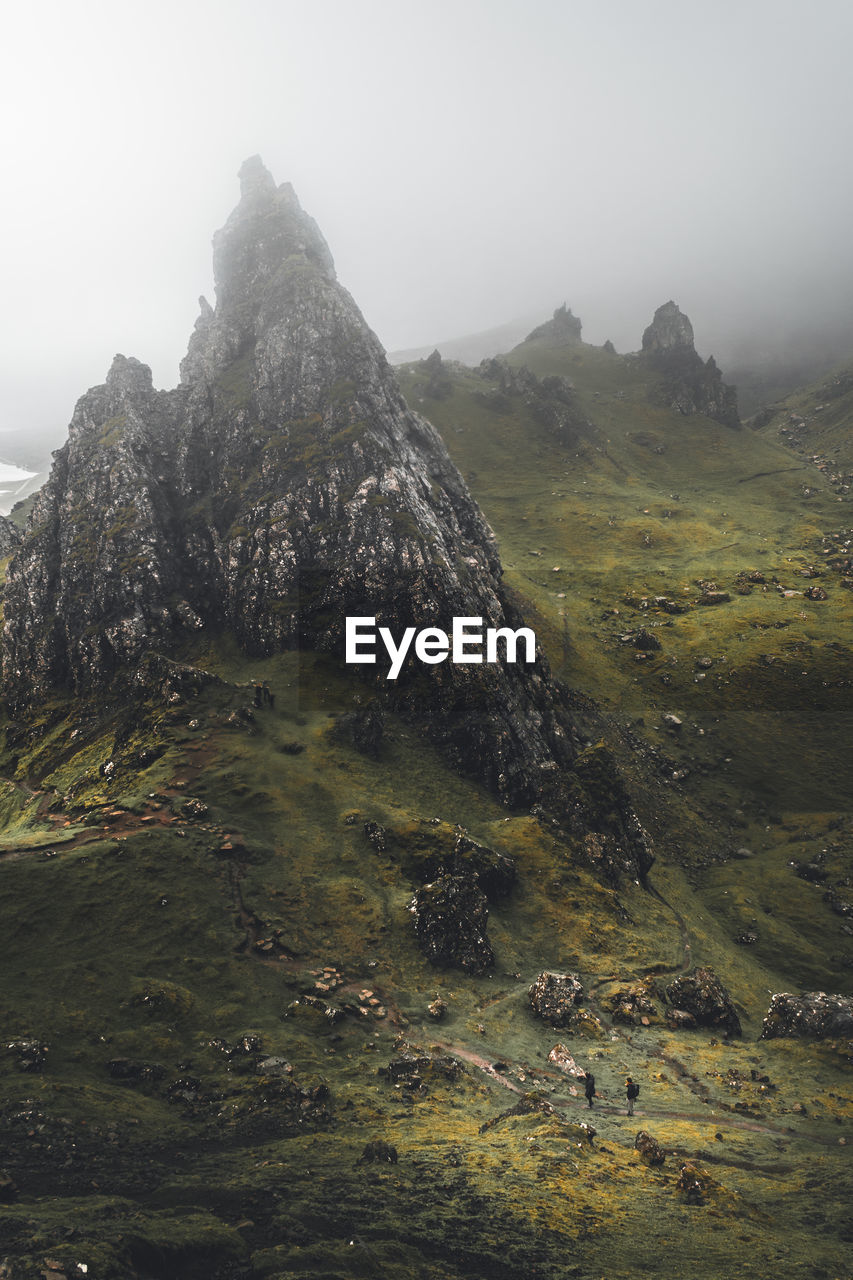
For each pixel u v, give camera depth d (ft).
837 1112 167.02
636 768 439.63
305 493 463.83
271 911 221.87
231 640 426.92
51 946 182.91
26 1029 150.10
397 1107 143.54
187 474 514.68
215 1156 113.50
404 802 303.68
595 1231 98.63
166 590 443.73
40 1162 101.91
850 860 382.42
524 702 395.14
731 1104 169.37
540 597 630.33
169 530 476.95
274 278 631.15
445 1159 116.57
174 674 332.60
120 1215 85.87
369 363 554.87
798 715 485.15
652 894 323.78
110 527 463.42
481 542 540.52
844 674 503.20
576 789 338.54
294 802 278.05
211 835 245.86
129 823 246.88
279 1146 118.83
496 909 266.16
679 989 239.30
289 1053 160.76
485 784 343.26
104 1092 132.46
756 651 539.70
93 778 307.78
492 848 288.92
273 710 346.33
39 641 430.61
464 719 357.00
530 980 231.50
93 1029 156.46
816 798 435.12
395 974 212.64
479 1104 152.66
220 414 545.85
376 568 416.26
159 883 215.10
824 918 346.13
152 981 176.86
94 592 434.30
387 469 471.62
